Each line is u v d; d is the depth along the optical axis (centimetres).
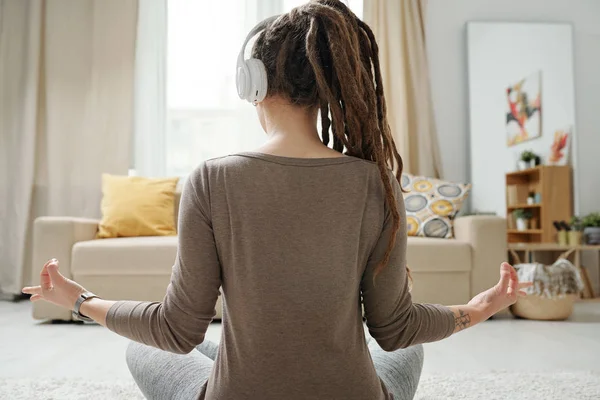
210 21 433
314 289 66
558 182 439
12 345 245
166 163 428
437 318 76
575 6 456
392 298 71
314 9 73
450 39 449
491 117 440
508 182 438
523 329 284
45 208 420
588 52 455
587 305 379
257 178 67
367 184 69
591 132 452
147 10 427
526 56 444
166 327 70
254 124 425
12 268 409
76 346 242
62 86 419
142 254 302
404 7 430
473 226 322
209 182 68
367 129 72
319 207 66
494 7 452
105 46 418
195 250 67
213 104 433
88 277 305
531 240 434
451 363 209
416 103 423
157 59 425
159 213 355
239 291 67
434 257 317
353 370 68
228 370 68
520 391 168
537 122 442
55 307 301
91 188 413
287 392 67
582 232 419
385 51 425
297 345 66
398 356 96
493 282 320
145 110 423
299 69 73
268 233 66
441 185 368
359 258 68
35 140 415
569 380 181
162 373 87
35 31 416
